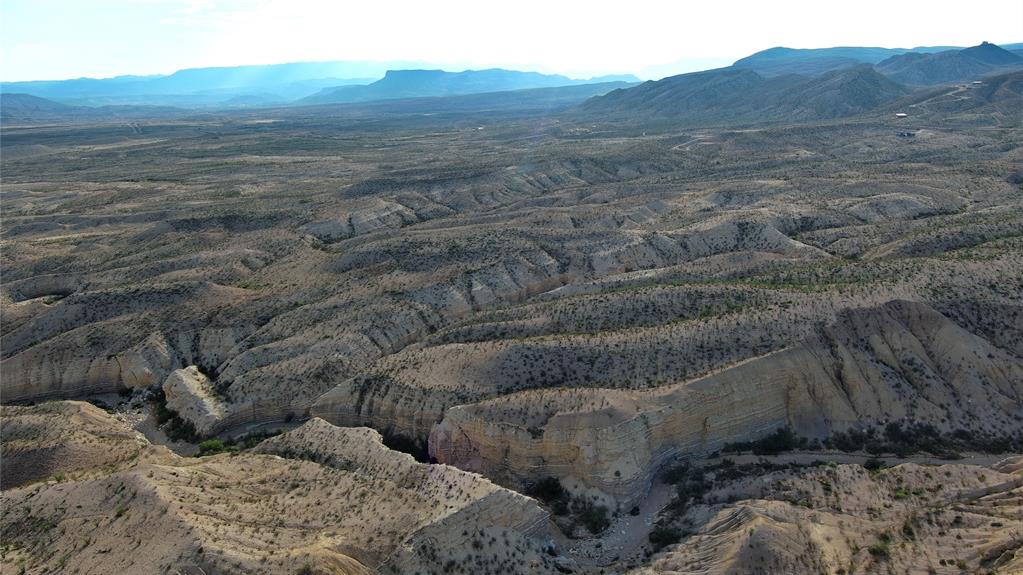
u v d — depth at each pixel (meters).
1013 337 64.38
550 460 55.12
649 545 49.41
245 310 91.00
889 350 63.72
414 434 62.38
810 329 63.78
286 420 70.69
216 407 71.06
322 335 81.06
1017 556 40.44
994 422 58.81
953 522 45.44
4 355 86.81
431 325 85.81
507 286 95.56
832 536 46.03
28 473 57.03
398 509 47.31
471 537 45.38
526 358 64.88
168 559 41.09
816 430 59.28
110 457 58.28
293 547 42.97
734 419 58.34
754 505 48.72
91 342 83.44
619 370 61.91
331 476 51.94
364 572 41.78
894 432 58.53
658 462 55.97
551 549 48.66
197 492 48.69
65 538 45.41
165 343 84.12
